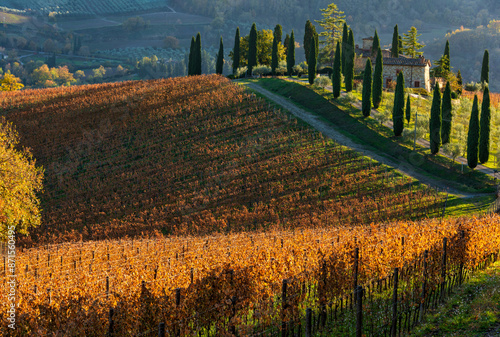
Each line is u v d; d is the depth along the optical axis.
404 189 45.69
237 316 14.41
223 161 55.59
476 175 49.47
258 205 45.84
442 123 57.06
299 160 53.28
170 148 61.00
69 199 51.78
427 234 21.52
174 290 14.88
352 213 41.72
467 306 14.44
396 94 60.88
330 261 16.22
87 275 19.64
